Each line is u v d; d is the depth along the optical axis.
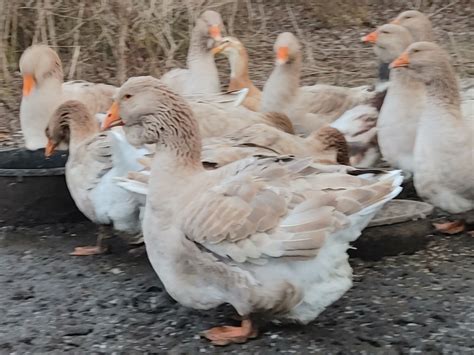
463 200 3.40
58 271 3.25
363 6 7.09
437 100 3.34
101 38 5.50
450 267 3.22
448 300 2.98
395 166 3.77
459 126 3.31
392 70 3.70
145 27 5.44
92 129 3.47
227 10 5.91
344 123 3.98
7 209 3.58
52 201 3.60
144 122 2.74
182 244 2.65
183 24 5.71
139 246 3.44
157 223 2.69
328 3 6.89
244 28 6.12
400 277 3.15
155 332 2.82
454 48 5.79
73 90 4.20
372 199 2.62
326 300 2.67
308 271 2.61
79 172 3.29
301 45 6.09
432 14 7.08
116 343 2.77
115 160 3.20
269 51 5.95
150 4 5.46
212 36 4.61
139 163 3.10
